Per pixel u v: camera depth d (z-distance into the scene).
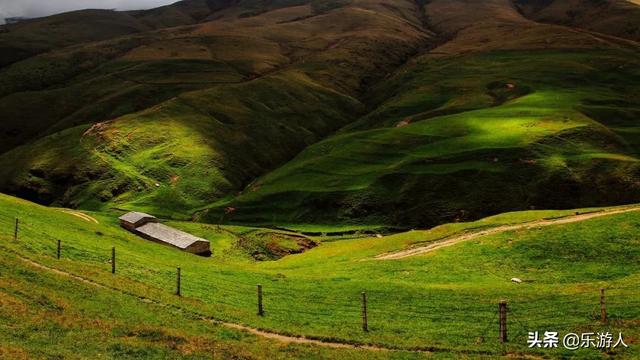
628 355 33.81
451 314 46.50
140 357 31.78
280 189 172.75
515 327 41.19
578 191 148.38
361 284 60.16
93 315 38.62
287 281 64.00
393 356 35.72
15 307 35.75
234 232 137.88
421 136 189.50
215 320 43.66
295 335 41.12
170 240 112.38
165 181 197.62
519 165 158.12
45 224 76.56
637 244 63.66
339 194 162.50
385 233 145.38
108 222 122.81
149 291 49.59
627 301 44.22
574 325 40.19
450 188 154.62
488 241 74.25
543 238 70.62
